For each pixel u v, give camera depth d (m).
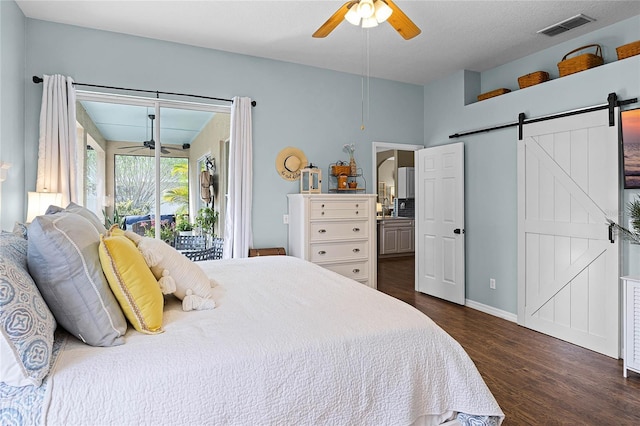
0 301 1.08
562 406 2.25
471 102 4.54
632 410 2.20
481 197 4.26
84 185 3.50
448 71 4.58
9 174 2.80
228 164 4.03
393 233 8.14
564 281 3.33
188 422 1.13
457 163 4.48
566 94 3.36
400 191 8.78
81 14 3.13
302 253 3.90
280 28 3.38
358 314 1.65
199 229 3.95
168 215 3.82
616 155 2.95
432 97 5.01
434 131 4.98
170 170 3.81
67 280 1.30
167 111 3.77
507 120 3.93
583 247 3.19
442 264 4.72
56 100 3.18
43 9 3.04
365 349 1.42
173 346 1.30
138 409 1.10
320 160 4.45
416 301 4.66
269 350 1.30
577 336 3.23
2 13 2.66
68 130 3.24
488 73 4.52
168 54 3.67
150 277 1.55
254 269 2.57
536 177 3.58
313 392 1.30
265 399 1.23
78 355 1.24
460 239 4.44
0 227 2.62
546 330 3.49
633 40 3.18
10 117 2.83
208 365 1.21
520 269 3.74
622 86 2.95
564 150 3.33
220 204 4.02
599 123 3.06
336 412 1.32
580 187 3.21
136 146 3.67
